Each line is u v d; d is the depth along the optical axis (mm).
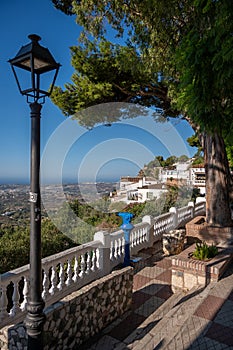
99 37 7719
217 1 2918
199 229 9234
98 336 4191
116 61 8617
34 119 2777
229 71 2588
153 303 5262
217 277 5254
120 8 6816
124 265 6918
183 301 4848
